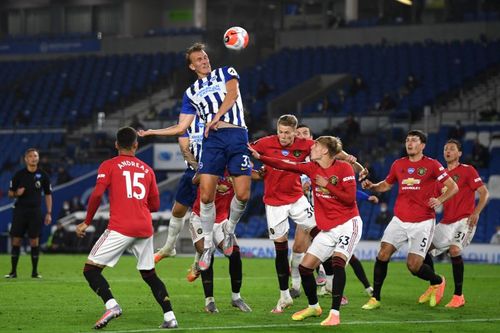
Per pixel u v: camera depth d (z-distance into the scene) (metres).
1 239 79.25
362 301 36.62
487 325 28.98
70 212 83.69
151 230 27.70
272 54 110.56
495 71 98.69
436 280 34.44
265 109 97.94
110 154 94.75
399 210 33.53
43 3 133.88
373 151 85.56
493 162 80.69
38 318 30.41
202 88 29.80
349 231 29.28
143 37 119.62
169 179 88.06
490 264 64.88
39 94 113.62
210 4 129.75
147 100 110.81
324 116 91.00
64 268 55.75
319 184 29.03
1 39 129.38
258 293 39.97
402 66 101.75
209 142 29.69
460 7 113.88
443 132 84.81
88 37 125.12
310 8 123.06
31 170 48.06
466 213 35.78
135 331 26.81
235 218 30.92
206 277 32.06
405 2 116.75
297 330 27.47
